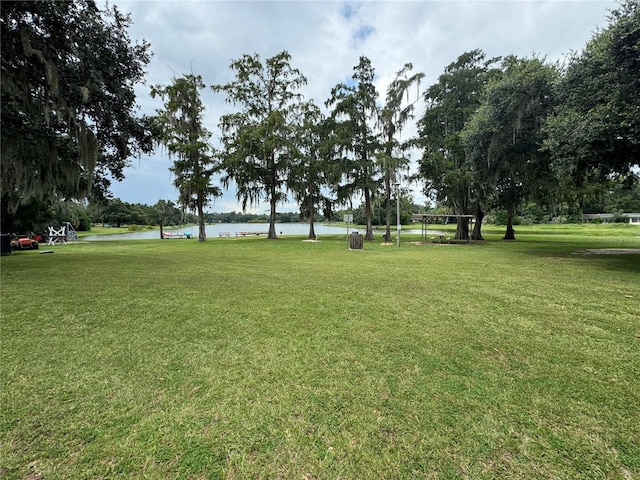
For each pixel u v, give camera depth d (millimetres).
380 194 19328
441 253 11828
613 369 2570
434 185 18516
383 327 3555
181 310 4215
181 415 1981
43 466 1577
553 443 1735
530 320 3795
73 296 4941
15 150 7320
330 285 5828
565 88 8234
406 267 8156
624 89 6578
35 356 2814
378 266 8375
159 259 10031
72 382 2373
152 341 3166
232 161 19188
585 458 1628
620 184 11305
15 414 1975
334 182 18312
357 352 2898
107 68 7480
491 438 1772
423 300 4738
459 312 4121
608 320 3789
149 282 6070
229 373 2518
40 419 1932
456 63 18359
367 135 18562
